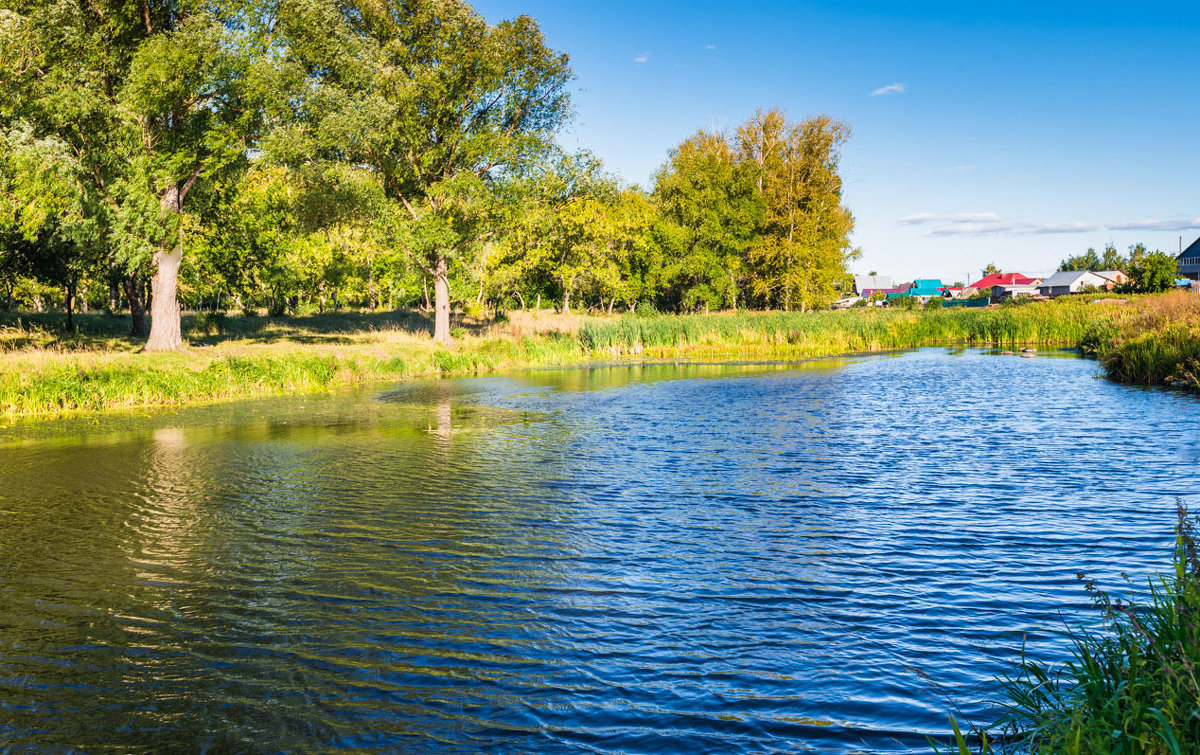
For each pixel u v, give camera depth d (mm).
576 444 15953
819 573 7914
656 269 64250
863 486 11742
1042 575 7652
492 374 32688
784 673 5742
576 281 61594
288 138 27812
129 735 5051
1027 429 16500
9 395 20344
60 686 5715
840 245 76812
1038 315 50531
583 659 6055
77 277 33281
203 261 36875
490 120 36031
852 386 26500
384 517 10344
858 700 5309
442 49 34531
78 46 23797
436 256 37219
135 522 10195
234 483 12508
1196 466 12391
